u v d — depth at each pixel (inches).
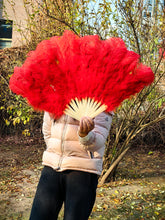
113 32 159.3
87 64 55.3
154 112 223.0
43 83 59.1
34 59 59.2
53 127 66.0
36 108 63.1
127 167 205.9
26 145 268.5
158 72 164.4
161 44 154.0
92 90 55.6
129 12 149.2
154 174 187.9
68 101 58.9
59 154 64.3
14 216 127.0
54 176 64.1
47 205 62.7
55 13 174.2
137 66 55.2
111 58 54.3
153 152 242.7
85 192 61.1
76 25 154.6
